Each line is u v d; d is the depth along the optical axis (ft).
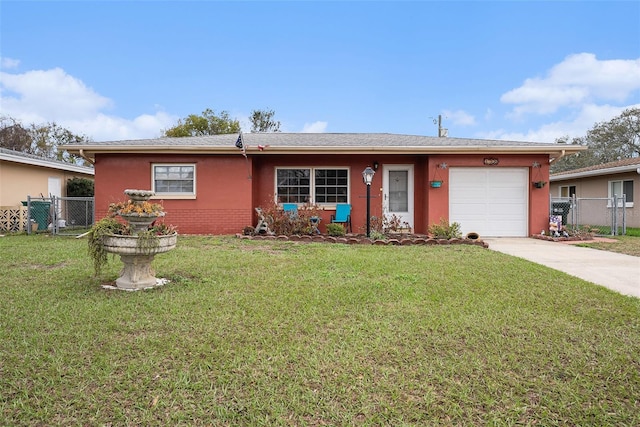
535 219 36.81
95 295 14.37
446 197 36.76
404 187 39.52
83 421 6.94
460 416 7.16
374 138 44.52
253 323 11.51
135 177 36.88
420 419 7.09
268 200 39.19
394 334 10.74
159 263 20.72
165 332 10.77
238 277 17.44
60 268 19.35
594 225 57.06
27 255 22.90
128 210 15.83
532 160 36.91
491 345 10.05
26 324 11.23
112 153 36.63
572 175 61.77
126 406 7.39
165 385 8.05
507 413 7.25
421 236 33.58
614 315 12.42
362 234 34.81
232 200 37.19
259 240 31.12
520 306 13.24
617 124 99.30
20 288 15.31
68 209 50.06
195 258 22.27
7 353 9.34
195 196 36.99
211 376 8.45
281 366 8.91
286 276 17.61
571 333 10.87
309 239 31.50
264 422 6.97
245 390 7.95
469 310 12.77
